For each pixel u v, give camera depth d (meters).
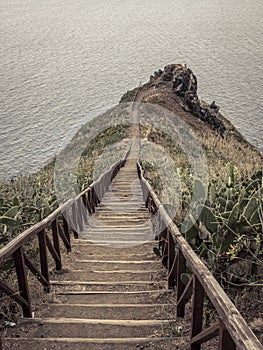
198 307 3.49
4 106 55.00
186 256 3.72
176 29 166.75
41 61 96.81
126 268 6.64
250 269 4.20
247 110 54.50
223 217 4.46
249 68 86.62
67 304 4.99
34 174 15.48
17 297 4.29
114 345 3.95
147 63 98.69
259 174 5.95
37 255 6.10
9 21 195.62
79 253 7.62
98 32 162.50
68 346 3.94
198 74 83.19
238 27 165.88
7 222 5.51
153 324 4.35
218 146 26.02
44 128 42.50
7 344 3.96
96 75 81.94
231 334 2.34
